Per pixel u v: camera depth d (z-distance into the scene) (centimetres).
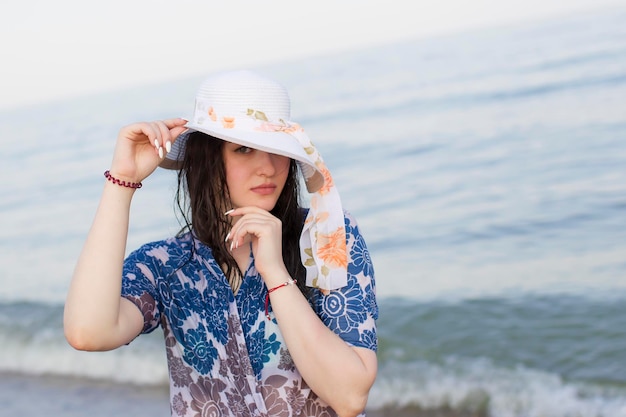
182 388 193
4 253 1530
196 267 192
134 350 794
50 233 1709
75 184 2330
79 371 779
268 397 187
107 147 3019
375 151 1991
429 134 2067
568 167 1526
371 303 190
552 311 877
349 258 191
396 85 2938
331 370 175
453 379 733
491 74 2669
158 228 1470
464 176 1620
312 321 177
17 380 768
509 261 1080
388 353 797
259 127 181
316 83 3412
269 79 187
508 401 698
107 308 174
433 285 1006
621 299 891
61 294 1150
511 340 812
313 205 190
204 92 187
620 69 2286
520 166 1605
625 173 1420
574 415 672
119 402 686
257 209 182
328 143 2164
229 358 188
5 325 933
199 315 190
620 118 1800
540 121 1938
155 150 182
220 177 187
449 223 1309
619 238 1117
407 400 704
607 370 735
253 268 189
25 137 3491
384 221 1379
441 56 3338
